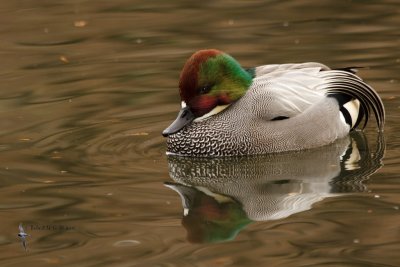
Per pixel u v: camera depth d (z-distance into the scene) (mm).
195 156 13773
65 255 9875
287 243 10086
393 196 11469
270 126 13633
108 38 19562
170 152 13820
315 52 18047
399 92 15883
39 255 9898
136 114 15289
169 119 15023
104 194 11867
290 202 11531
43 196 11797
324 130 13898
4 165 13055
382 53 17891
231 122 13672
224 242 10180
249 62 17562
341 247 9898
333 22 20016
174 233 10492
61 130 14594
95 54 18609
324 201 11445
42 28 20328
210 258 9703
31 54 18766
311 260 9562
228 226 10711
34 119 15109
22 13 21391
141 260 9688
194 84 13469
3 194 11891
